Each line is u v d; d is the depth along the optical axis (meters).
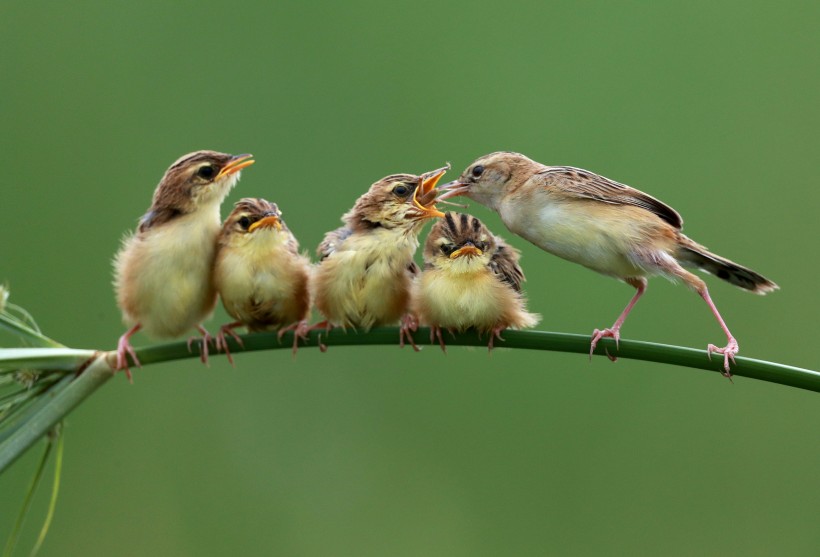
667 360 8.37
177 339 10.51
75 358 8.75
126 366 8.85
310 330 9.55
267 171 13.66
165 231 10.05
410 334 9.66
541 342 8.81
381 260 9.83
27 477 14.32
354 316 9.77
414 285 9.90
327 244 10.47
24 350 8.47
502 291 9.52
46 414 8.56
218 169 10.20
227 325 10.43
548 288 13.58
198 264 10.15
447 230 9.90
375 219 10.07
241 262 9.92
